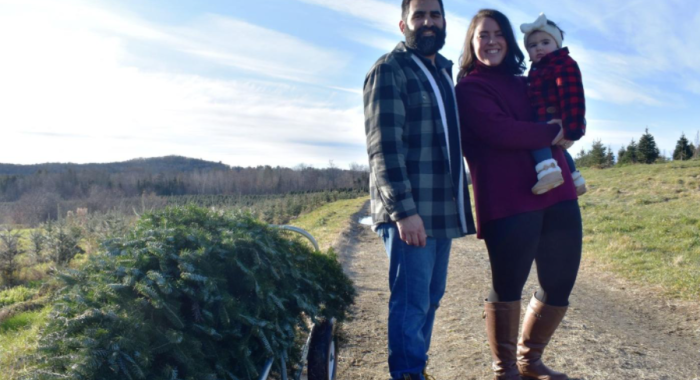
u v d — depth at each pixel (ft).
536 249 11.43
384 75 10.36
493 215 11.21
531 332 12.82
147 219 10.43
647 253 36.96
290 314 10.23
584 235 46.70
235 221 11.06
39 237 51.08
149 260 8.68
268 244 10.49
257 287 9.31
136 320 7.61
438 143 10.71
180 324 7.97
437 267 11.42
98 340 7.28
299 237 13.34
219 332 8.59
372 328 21.26
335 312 12.43
